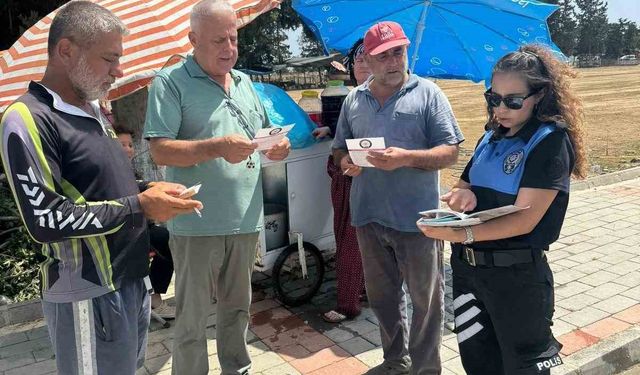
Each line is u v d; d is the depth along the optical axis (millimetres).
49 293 2012
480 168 2377
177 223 2822
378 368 3312
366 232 3150
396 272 3211
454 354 3555
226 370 3166
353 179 3186
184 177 2771
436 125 2928
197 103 2736
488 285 2344
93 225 1875
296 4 4617
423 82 3004
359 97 3145
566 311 4125
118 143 2158
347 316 4035
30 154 1777
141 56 3621
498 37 4223
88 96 1971
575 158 2217
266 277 4785
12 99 3812
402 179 2959
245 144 2516
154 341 3801
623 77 36094
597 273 4840
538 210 2131
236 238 2896
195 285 2869
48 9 7801
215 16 2641
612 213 6668
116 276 2033
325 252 4555
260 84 4039
